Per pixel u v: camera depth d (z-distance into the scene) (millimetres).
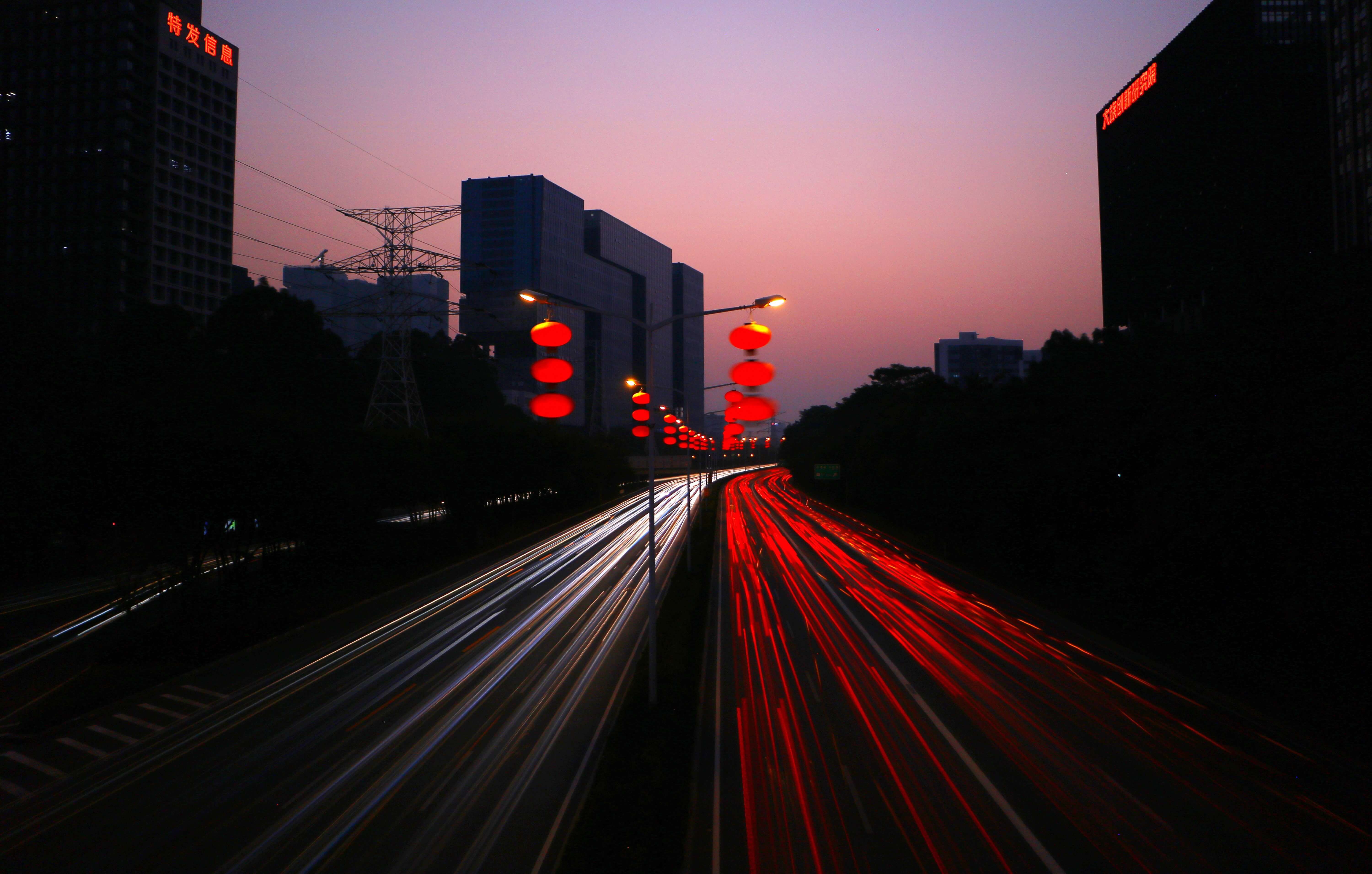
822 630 27000
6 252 91375
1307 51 89875
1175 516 23047
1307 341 19781
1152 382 29484
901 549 50281
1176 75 100438
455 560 44781
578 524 68625
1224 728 16750
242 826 12391
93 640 26328
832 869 10820
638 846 11031
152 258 92938
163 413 26875
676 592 33219
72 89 91500
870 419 77875
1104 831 11961
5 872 11078
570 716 17719
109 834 12195
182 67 97312
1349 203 56656
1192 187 97188
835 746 15688
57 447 29047
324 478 31891
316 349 57156
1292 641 21219
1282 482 19031
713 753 15383
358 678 21219
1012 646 24594
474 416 59938
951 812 12617
